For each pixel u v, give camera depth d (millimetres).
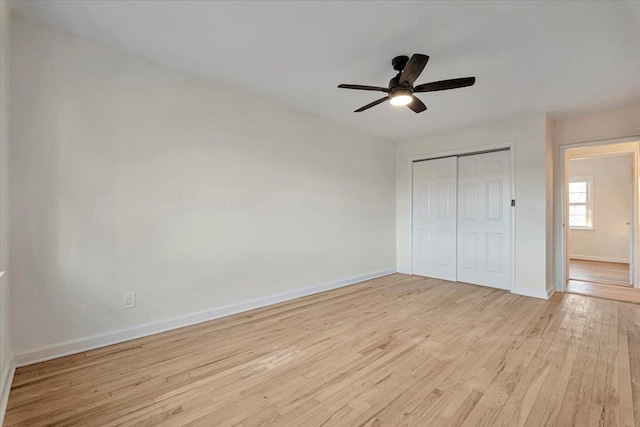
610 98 3404
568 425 1539
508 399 1752
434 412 1643
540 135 3857
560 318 3078
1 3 1642
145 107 2602
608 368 2088
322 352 2336
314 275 4023
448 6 1916
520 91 3209
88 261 2330
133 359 2199
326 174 4188
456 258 4695
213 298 3031
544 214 3814
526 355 2281
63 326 2230
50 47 2168
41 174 2137
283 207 3654
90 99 2334
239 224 3232
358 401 1738
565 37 2242
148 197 2619
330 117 4098
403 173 5336
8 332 1895
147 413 1623
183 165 2822
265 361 2193
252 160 3346
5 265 1798
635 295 3930
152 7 1954
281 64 2689
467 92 3230
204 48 2439
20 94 2057
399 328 2811
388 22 2086
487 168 4367
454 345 2455
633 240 4438
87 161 2320
